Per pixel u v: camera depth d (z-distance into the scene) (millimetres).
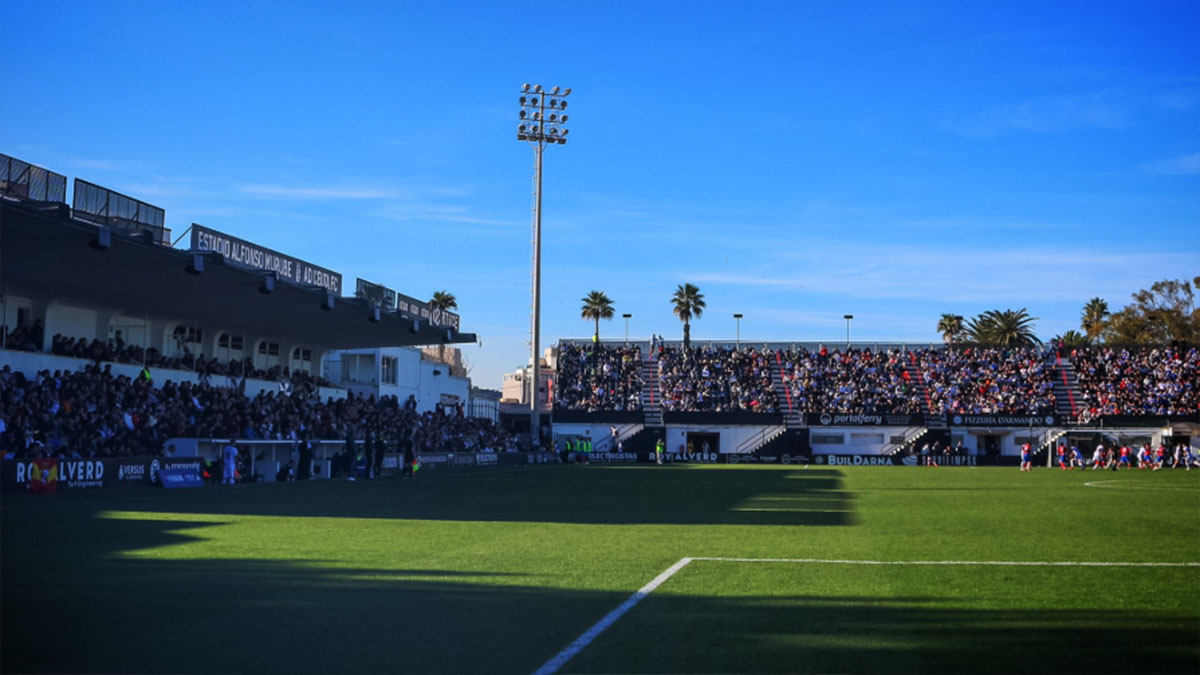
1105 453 69938
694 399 84438
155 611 8969
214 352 48781
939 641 7883
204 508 21609
